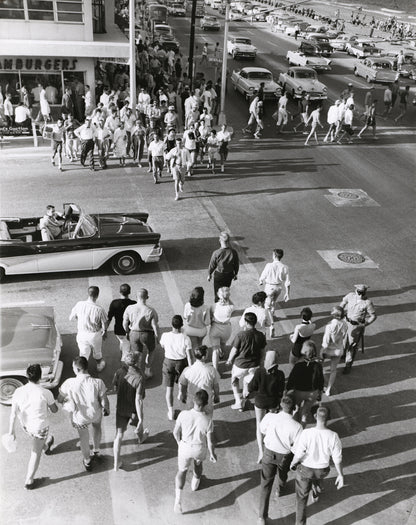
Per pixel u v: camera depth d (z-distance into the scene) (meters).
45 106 23.62
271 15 69.31
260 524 6.80
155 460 7.81
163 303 11.88
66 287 12.39
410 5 85.62
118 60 30.97
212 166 20.42
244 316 8.44
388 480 7.66
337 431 8.56
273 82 30.95
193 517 6.93
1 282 12.53
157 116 22.44
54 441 8.08
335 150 23.86
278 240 15.34
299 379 7.75
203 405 6.64
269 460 6.65
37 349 8.66
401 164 22.47
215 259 11.07
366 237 15.83
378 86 37.47
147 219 15.04
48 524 6.74
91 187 18.34
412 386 9.70
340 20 74.19
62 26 24.61
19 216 15.67
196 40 51.72
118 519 6.86
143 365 9.39
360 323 9.62
